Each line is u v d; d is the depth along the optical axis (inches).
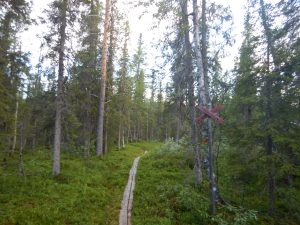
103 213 513.3
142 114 2400.3
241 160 655.1
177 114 680.4
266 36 617.0
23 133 1048.2
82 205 538.9
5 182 640.4
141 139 2664.9
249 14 630.5
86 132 1082.7
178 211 541.0
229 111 674.2
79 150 1107.3
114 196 622.2
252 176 668.7
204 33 608.4
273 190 619.8
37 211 489.1
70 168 850.1
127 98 1481.3
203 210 516.1
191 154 771.4
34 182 658.2
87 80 1035.9
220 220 482.0
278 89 614.2
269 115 622.8
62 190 622.2
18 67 670.5
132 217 502.3
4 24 633.6
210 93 578.6
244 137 645.3
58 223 453.7
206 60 604.7
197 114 638.5
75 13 734.5
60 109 742.5
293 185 705.0
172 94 653.3
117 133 1397.6
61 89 735.7
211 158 520.1
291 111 599.5
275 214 617.6
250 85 644.1
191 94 633.6
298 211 617.9
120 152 1362.0
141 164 979.3
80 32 755.4
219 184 724.0
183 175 782.5
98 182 722.2
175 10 548.7
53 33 719.7
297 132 598.5
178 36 614.5
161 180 731.4
